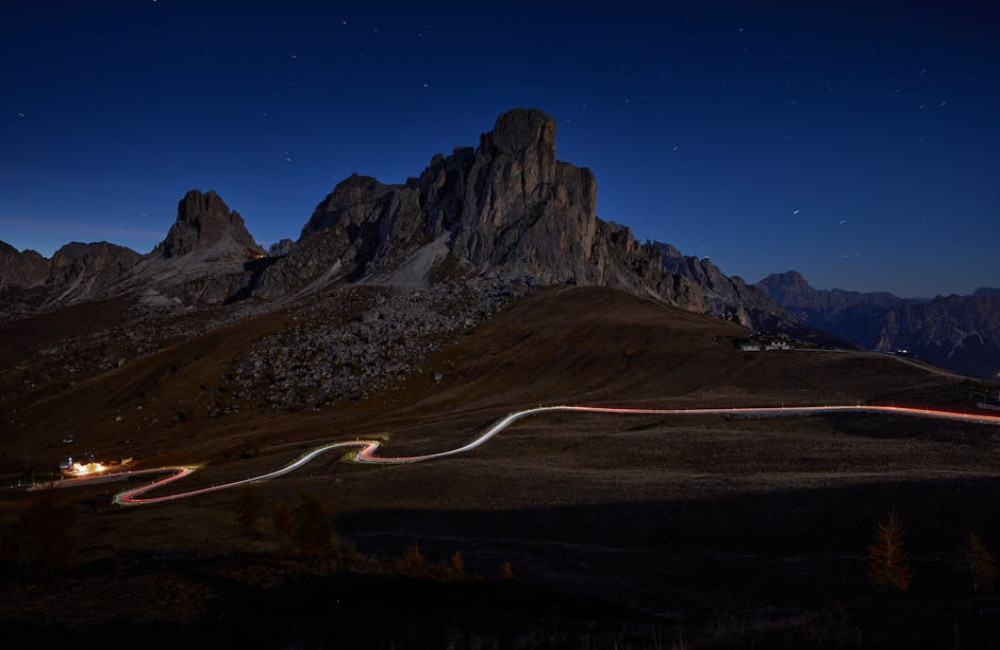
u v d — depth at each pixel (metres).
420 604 20.78
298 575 23.41
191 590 20.77
